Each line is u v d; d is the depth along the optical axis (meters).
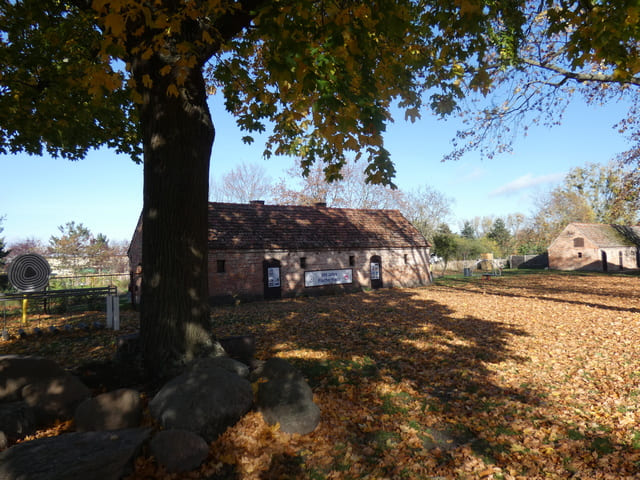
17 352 8.49
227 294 18.00
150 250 5.45
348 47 4.08
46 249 44.06
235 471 3.66
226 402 4.28
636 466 3.80
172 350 5.29
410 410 5.23
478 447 4.29
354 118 4.38
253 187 48.81
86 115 6.60
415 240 26.05
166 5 4.48
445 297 18.27
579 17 4.79
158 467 3.48
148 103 5.46
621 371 6.59
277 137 8.38
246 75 6.95
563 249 42.56
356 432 4.57
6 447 3.66
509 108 11.75
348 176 44.03
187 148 5.41
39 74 8.09
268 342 8.96
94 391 4.99
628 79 4.93
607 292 18.55
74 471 3.06
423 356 7.72
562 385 6.11
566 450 4.17
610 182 47.06
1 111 7.80
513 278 29.64
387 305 15.63
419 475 3.74
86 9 6.06
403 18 4.50
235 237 18.86
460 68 6.02
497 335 9.49
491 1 5.87
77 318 13.54
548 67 10.12
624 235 44.53
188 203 5.42
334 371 6.70
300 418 4.40
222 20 5.13
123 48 4.02
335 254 22.03
